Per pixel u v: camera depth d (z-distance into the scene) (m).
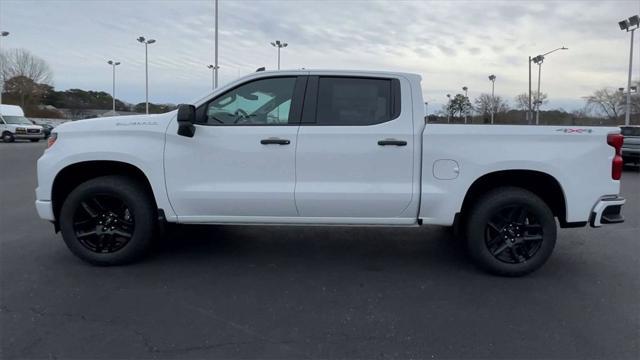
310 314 3.95
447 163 4.69
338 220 4.84
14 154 21.30
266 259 5.37
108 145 4.79
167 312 3.95
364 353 3.34
